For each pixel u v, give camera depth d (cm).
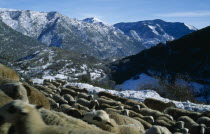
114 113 1205
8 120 395
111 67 10031
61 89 2377
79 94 2178
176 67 8325
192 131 1431
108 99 2102
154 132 924
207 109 2014
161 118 1592
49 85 2642
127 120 1181
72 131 404
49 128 402
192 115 1703
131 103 2017
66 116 682
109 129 848
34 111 408
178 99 3338
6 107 403
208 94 5722
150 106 2088
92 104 1778
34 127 392
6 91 796
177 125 1463
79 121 674
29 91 922
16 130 395
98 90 2753
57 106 1438
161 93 3559
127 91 2781
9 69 1157
